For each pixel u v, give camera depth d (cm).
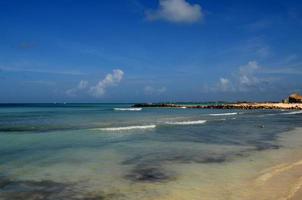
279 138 2398
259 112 7325
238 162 1517
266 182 1151
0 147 1895
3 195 1012
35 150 1803
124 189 1084
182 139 2314
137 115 5841
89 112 7169
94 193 1044
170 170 1359
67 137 2369
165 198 992
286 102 13025
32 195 1017
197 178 1223
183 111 8231
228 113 6806
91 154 1703
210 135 2564
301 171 1320
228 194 1016
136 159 1585
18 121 3956
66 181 1180
